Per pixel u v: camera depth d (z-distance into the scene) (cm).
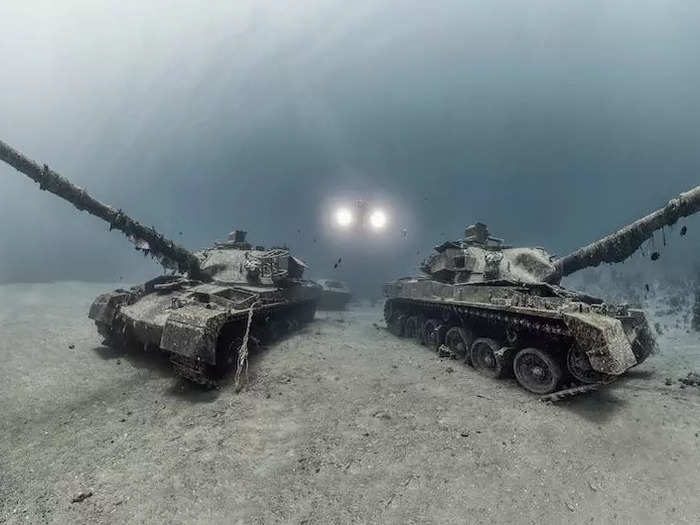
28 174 872
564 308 746
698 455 558
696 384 879
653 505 460
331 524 427
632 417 678
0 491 476
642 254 966
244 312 965
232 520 432
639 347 1028
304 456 570
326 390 836
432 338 1322
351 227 6047
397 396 811
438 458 564
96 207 998
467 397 809
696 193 812
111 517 432
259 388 837
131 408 734
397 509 453
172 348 804
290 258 1400
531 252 1208
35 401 740
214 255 1420
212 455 568
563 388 809
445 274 1359
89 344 1162
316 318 2108
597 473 524
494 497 477
